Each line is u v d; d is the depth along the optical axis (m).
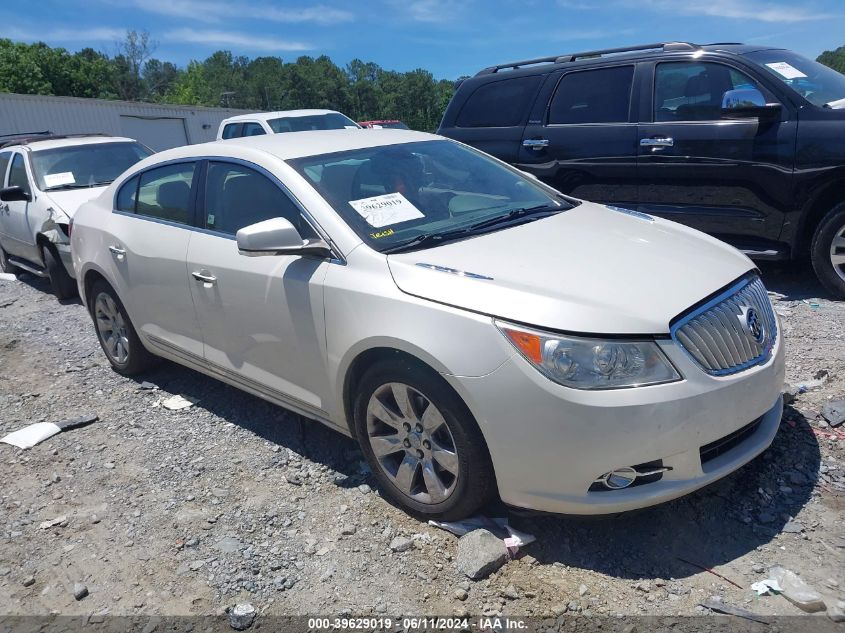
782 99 5.42
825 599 2.45
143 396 4.84
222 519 3.28
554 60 6.92
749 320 2.91
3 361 5.89
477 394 2.66
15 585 2.96
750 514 2.95
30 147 8.58
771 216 5.55
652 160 6.07
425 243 3.26
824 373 4.04
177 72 103.38
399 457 3.22
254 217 3.70
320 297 3.21
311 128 11.88
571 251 3.15
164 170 4.44
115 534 3.25
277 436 4.06
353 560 2.91
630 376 2.55
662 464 2.62
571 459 2.57
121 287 4.65
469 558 2.77
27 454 4.11
